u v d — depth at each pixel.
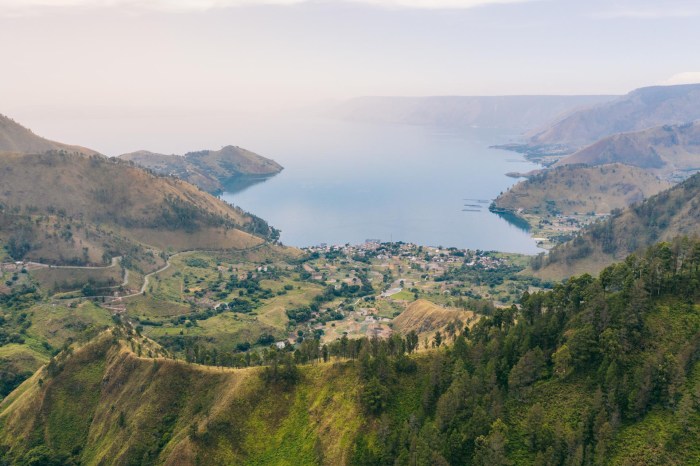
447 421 168.25
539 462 147.88
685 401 145.12
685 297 177.88
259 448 192.25
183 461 187.75
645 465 138.75
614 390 155.25
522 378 173.25
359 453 173.38
